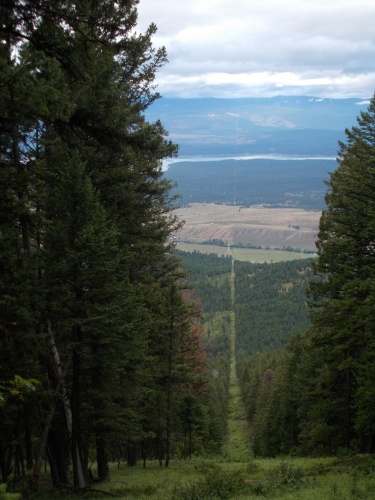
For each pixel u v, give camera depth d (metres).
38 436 17.75
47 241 15.79
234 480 15.02
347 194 28.86
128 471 25.58
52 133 16.91
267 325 172.00
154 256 24.44
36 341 14.79
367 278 26.91
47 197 16.27
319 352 32.53
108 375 17.67
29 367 14.67
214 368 111.06
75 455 16.11
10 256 14.45
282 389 53.69
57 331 16.62
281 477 16.19
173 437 33.69
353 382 29.47
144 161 22.52
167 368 27.42
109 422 17.44
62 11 8.81
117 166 20.36
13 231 14.55
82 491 15.89
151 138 11.76
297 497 12.35
